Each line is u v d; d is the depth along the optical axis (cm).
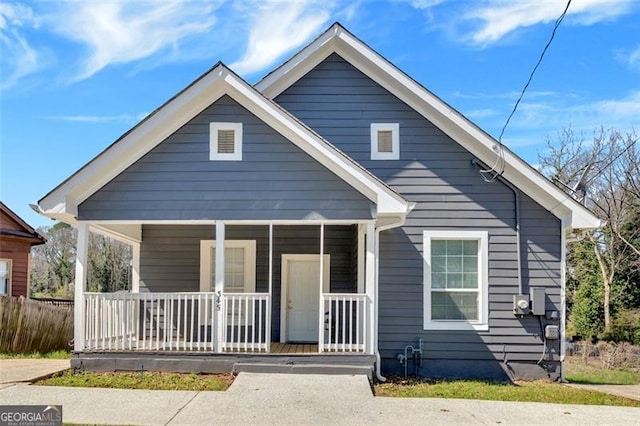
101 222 944
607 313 2178
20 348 1340
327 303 1161
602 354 1816
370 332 923
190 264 1209
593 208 2397
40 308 1399
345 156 928
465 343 1046
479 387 920
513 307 1052
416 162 1084
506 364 1041
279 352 942
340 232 1204
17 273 2027
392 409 723
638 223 2289
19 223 2056
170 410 692
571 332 2316
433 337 1049
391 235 1070
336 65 1113
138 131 923
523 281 1056
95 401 727
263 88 1086
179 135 958
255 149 953
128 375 886
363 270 1046
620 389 1010
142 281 1205
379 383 934
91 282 3438
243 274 1202
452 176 1079
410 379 994
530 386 960
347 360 908
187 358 906
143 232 1216
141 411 685
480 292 1057
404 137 1091
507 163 1045
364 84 1108
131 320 955
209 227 1214
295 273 1205
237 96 956
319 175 946
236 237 1206
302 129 934
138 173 951
